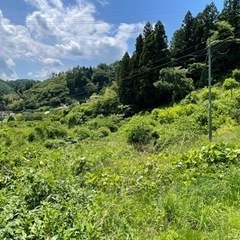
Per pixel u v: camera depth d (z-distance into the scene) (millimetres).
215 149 6141
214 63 47500
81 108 50500
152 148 17031
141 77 47562
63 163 7270
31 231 3322
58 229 3342
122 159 8797
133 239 3598
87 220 3668
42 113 59000
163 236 3561
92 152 10758
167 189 5047
